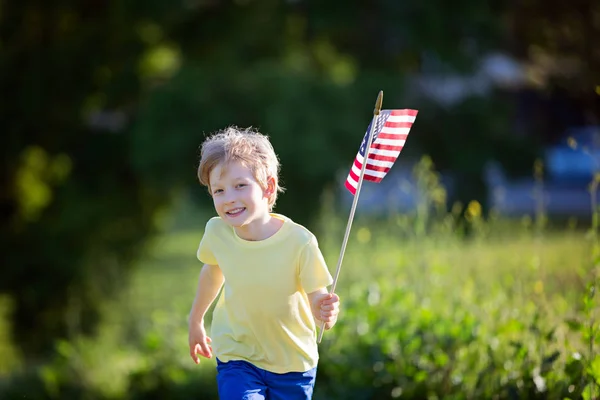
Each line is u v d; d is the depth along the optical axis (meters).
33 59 43.19
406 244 20.27
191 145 39.09
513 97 54.25
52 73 42.97
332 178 38.06
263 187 9.91
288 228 10.00
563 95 53.94
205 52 45.22
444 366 14.49
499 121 46.62
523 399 13.02
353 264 20.17
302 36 46.16
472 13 44.41
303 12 45.44
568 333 13.90
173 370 17.67
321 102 39.22
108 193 44.12
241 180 9.73
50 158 44.75
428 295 16.39
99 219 43.22
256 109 38.94
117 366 19.56
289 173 37.69
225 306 10.27
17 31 43.59
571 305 14.95
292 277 9.94
